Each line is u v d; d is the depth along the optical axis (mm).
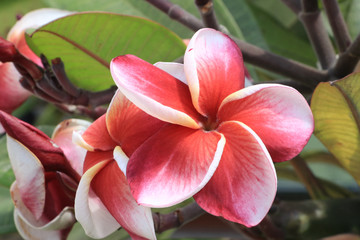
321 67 449
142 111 327
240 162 312
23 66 394
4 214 485
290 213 458
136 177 312
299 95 313
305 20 450
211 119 329
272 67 416
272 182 303
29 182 354
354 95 363
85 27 421
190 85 320
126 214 328
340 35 423
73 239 445
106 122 333
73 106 422
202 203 313
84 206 335
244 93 319
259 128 318
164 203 305
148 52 440
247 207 308
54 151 356
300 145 312
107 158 334
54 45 432
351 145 400
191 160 313
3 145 489
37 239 374
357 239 448
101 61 444
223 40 336
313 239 458
